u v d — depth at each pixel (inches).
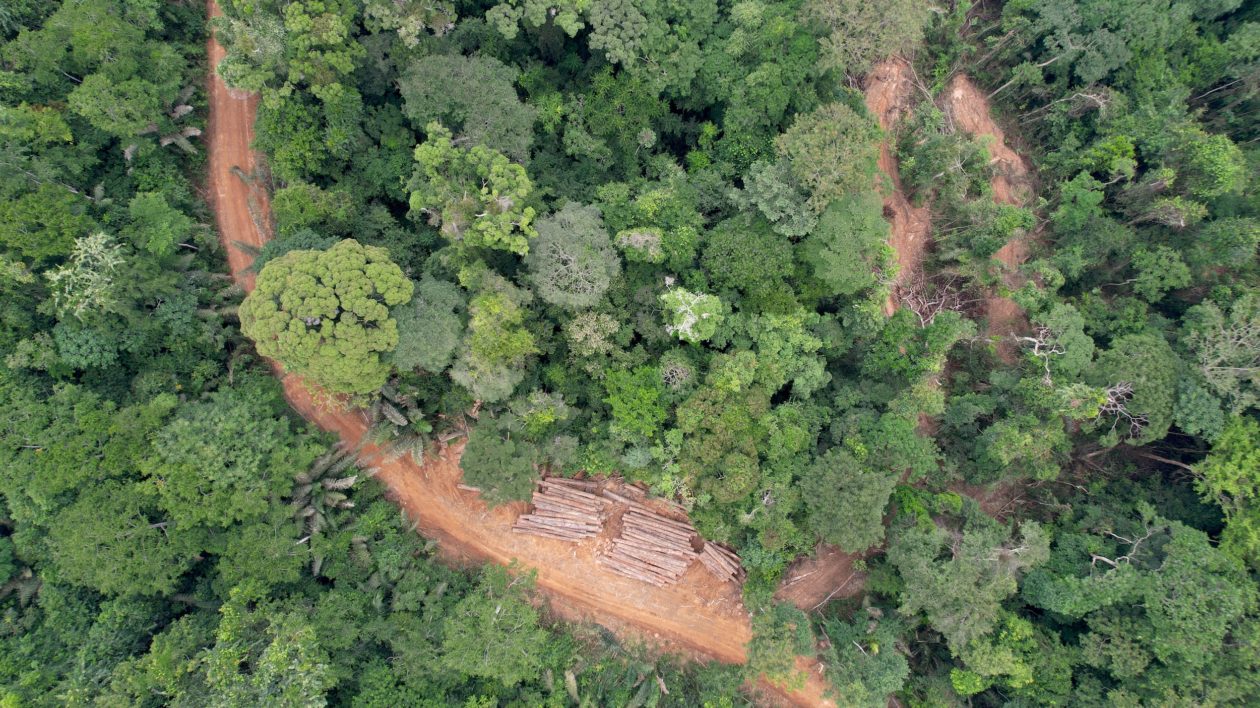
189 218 1437.0
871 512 1311.5
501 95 1401.3
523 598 1400.1
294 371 1284.4
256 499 1254.9
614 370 1438.2
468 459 1317.7
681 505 1526.8
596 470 1470.2
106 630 1195.9
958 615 1284.4
